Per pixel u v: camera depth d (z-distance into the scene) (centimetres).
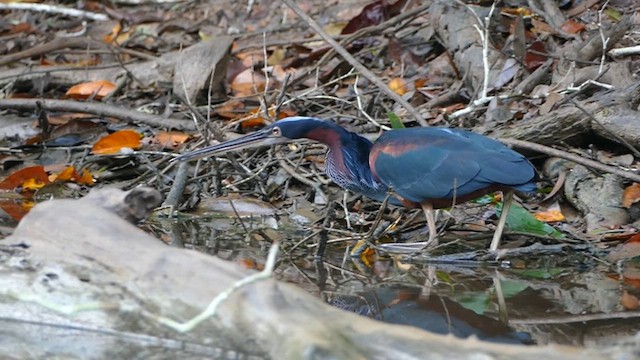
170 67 1550
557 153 1118
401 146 1017
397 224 1117
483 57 1295
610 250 1027
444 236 1097
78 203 808
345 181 1074
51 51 1661
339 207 1170
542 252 1023
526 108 1280
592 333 789
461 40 1412
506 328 805
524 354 644
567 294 908
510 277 966
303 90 1470
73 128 1398
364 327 679
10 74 1589
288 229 1133
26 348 750
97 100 1527
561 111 1184
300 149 1255
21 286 777
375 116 1345
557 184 1135
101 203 812
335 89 1453
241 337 696
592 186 1113
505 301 884
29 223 805
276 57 1571
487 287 932
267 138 1079
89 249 774
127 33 1808
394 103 1367
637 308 859
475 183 983
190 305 724
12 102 1430
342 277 960
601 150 1195
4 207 1198
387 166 1023
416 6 1579
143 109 1466
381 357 656
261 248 1057
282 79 1502
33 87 1578
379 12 1584
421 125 1188
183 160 1088
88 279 763
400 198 1047
